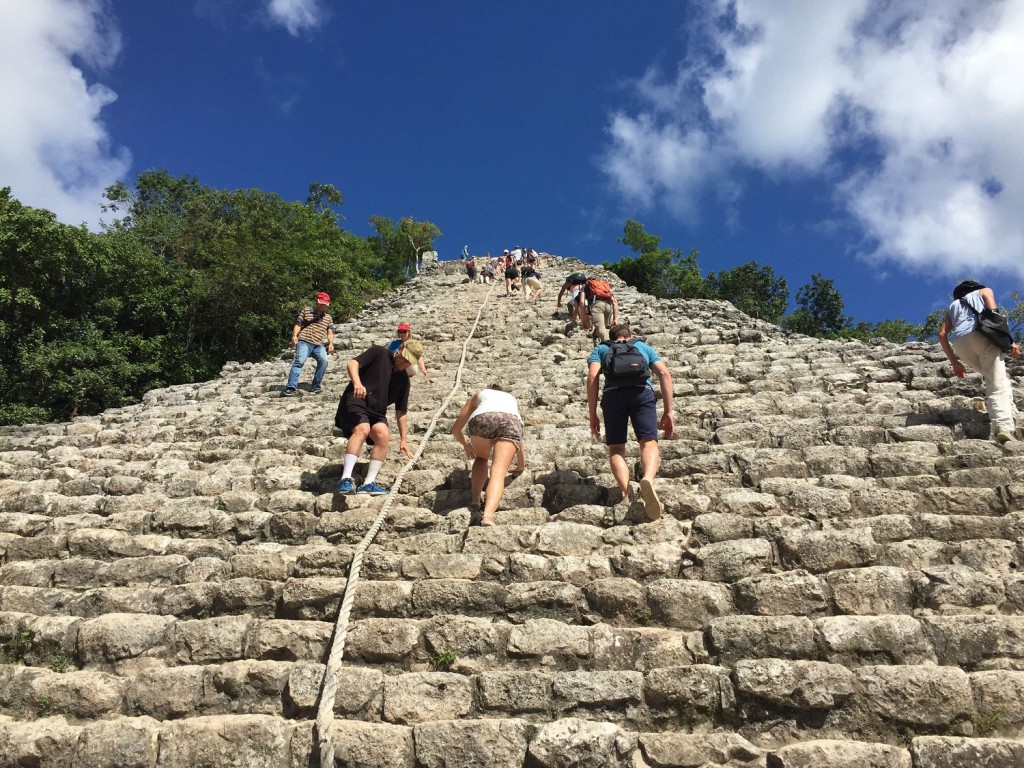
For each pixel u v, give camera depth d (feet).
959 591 12.48
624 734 10.53
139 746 11.17
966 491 15.28
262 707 11.93
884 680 10.75
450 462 20.15
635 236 145.18
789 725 10.71
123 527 17.51
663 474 18.34
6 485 19.95
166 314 64.49
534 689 11.41
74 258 56.03
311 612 13.85
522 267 58.44
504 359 34.37
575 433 22.04
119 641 13.12
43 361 50.14
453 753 10.57
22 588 14.82
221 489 19.34
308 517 16.89
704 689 11.11
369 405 18.72
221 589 14.35
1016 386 21.97
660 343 33.99
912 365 24.68
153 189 98.94
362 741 10.82
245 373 36.35
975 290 19.24
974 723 10.37
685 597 12.97
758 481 17.25
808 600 12.63
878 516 14.83
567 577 14.03
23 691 12.42
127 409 29.04
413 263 151.64
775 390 24.49
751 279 135.95
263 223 79.00
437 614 13.37
